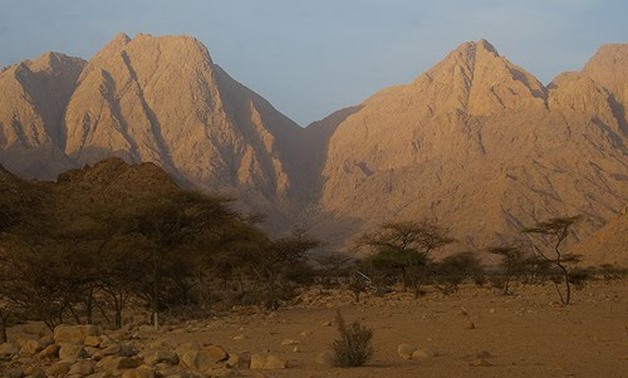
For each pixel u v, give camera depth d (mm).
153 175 74938
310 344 20172
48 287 29531
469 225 194375
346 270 93812
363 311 37156
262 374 13891
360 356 15266
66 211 39562
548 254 170250
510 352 17188
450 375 13516
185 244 36750
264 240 46906
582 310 32938
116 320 32625
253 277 57844
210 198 35188
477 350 17656
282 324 28938
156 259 34312
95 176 76875
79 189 68812
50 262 28859
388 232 75062
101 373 14188
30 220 30750
